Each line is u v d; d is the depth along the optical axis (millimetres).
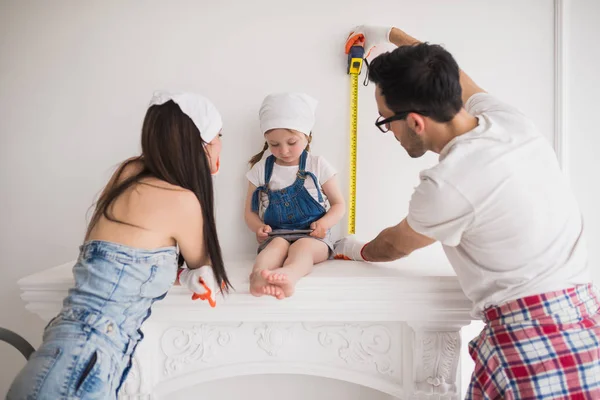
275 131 1450
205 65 1661
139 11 1644
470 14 1643
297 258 1327
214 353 1403
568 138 1661
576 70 1647
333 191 1565
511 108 1102
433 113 997
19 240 1700
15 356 1719
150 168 1079
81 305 991
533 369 931
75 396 926
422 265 1440
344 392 1638
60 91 1661
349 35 1614
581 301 973
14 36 1642
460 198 946
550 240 967
